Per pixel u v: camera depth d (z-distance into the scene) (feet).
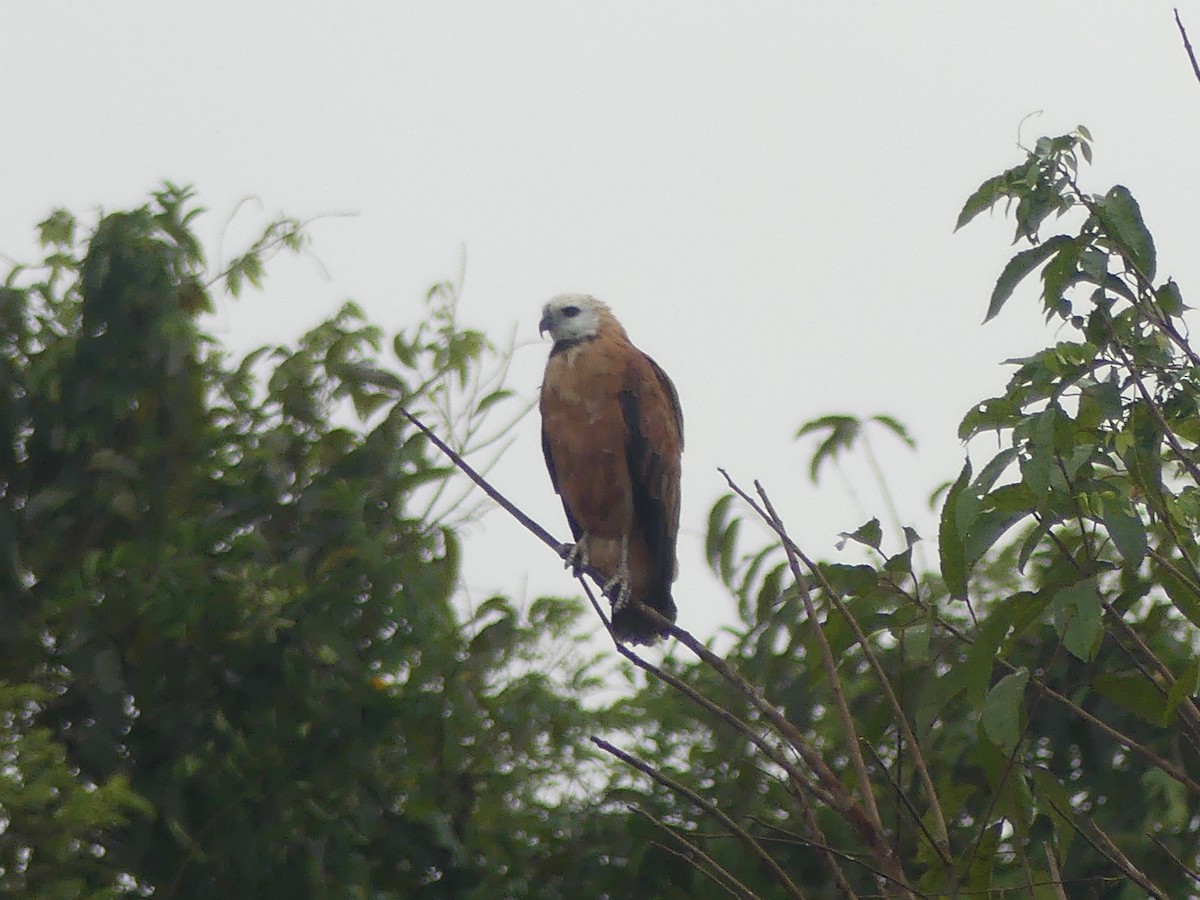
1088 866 29.76
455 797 36.78
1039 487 18.19
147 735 36.29
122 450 39.70
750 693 19.85
